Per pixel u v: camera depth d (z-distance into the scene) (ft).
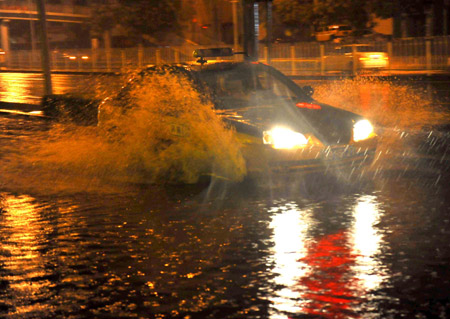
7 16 184.24
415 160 25.86
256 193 21.01
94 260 14.84
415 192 20.63
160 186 22.67
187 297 12.41
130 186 22.84
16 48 216.54
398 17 122.62
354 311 11.51
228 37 143.33
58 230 17.53
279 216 18.17
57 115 42.70
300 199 20.06
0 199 21.42
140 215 18.89
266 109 23.30
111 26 157.79
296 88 25.81
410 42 88.99
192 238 16.33
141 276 13.66
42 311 11.97
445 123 37.17
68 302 12.37
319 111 23.21
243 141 22.00
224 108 23.89
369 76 85.30
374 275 13.28
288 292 12.50
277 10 121.80
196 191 21.68
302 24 125.39
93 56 137.90
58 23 204.13
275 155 21.50
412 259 14.20
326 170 22.07
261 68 26.14
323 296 12.25
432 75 81.82
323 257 14.52
